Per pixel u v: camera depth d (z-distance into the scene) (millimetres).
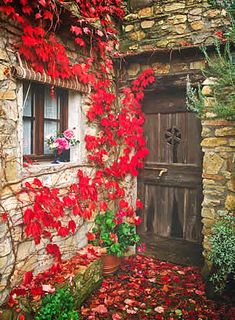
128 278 3229
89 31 2783
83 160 3146
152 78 3398
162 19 3457
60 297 2217
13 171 2289
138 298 2826
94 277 2889
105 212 3398
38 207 2475
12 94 2258
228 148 2975
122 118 3531
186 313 2588
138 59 3502
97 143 3283
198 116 3033
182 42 3324
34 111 2760
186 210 3654
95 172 3352
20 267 2389
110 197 3559
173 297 2854
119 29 3713
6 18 2186
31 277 2428
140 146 3693
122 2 3660
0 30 2143
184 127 3590
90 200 3207
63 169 2840
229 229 2773
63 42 2812
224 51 2793
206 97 3016
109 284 3078
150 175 3859
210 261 3104
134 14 3617
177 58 3338
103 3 3402
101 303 2727
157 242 3855
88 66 3041
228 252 2605
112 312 2592
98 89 3229
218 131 3008
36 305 2168
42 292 2287
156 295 2891
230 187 2967
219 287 2758
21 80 2363
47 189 2576
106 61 3379
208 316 2543
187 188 3633
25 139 2695
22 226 2396
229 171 2977
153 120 3795
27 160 2617
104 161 3402
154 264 3631
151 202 3893
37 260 2580
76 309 2547
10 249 2271
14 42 2271
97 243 3244
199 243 3568
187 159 3594
